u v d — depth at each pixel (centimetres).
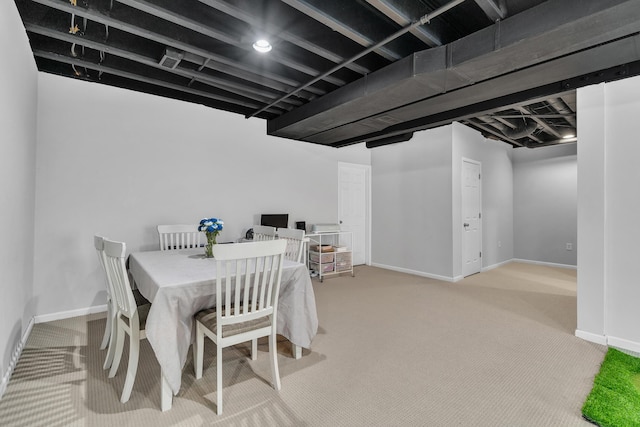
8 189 196
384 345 254
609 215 255
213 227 265
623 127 249
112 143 334
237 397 185
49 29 233
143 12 235
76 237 314
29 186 264
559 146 585
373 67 299
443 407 176
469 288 429
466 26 253
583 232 266
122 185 340
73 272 313
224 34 238
